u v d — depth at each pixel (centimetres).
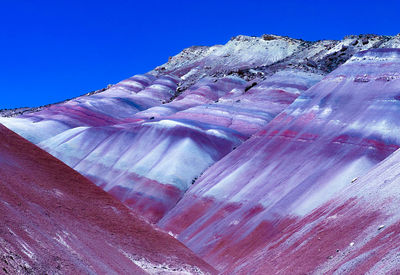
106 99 16762
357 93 8531
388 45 15862
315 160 6994
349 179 6181
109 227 3534
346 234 2948
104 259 2736
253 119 11725
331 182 6197
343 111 8188
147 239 3788
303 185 6328
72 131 11619
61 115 14438
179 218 7469
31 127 13025
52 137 11969
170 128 10069
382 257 2144
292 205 5969
